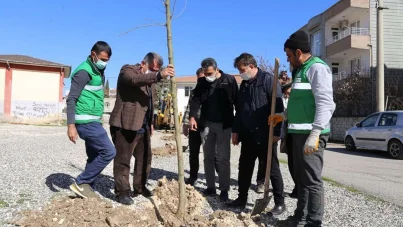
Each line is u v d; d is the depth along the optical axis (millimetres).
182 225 3822
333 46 28922
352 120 23625
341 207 5555
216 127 5430
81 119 4367
